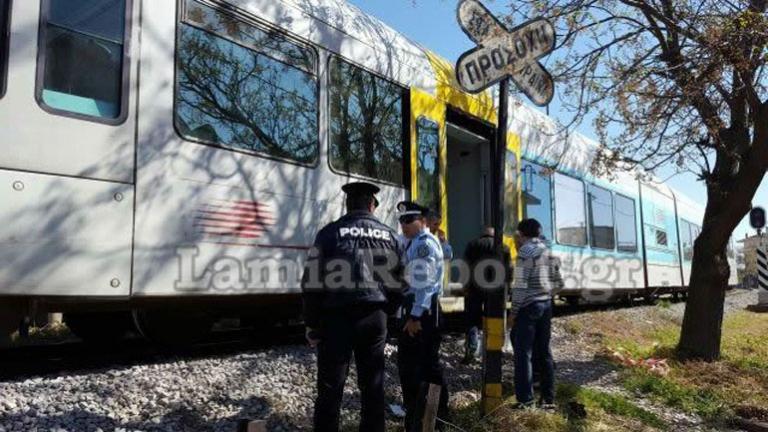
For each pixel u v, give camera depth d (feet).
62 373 18.37
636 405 22.33
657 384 24.53
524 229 20.75
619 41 29.35
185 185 18.74
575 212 43.70
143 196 17.76
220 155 19.76
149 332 21.71
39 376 18.01
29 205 15.89
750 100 26.89
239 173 20.27
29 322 17.30
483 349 18.37
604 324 40.45
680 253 69.26
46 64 16.55
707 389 24.56
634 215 56.08
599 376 26.04
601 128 29.25
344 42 24.82
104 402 15.70
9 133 15.84
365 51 25.84
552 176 40.83
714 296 29.81
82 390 16.38
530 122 38.50
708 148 30.01
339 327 14.08
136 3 18.12
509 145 35.53
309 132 22.90
